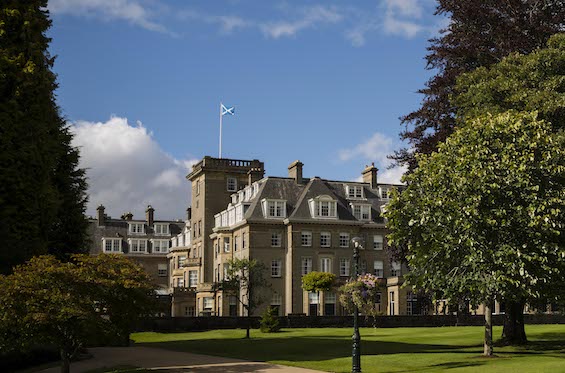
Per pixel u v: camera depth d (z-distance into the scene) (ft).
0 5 97.71
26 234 90.68
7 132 90.27
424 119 126.00
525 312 204.95
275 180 245.45
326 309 231.50
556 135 90.79
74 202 115.85
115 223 349.00
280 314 231.91
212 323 191.93
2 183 89.40
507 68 104.22
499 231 81.46
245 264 186.19
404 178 94.07
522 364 77.77
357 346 77.25
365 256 244.42
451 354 95.40
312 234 237.04
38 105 95.81
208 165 274.77
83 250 118.01
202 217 274.16
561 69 101.96
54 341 65.10
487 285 80.38
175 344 137.08
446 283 87.10
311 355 101.86
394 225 91.86
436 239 84.99
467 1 117.19
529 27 114.32
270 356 101.60
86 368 87.61
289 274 232.32
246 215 237.04
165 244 347.15
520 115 87.15
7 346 65.98
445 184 87.30
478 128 88.17
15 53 95.76
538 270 81.56
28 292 62.28
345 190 255.91
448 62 124.26
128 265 71.77
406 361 87.51
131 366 87.20
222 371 80.12
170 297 254.06
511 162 82.02
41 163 94.53
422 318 201.16
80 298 64.95
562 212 83.25
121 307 68.33
